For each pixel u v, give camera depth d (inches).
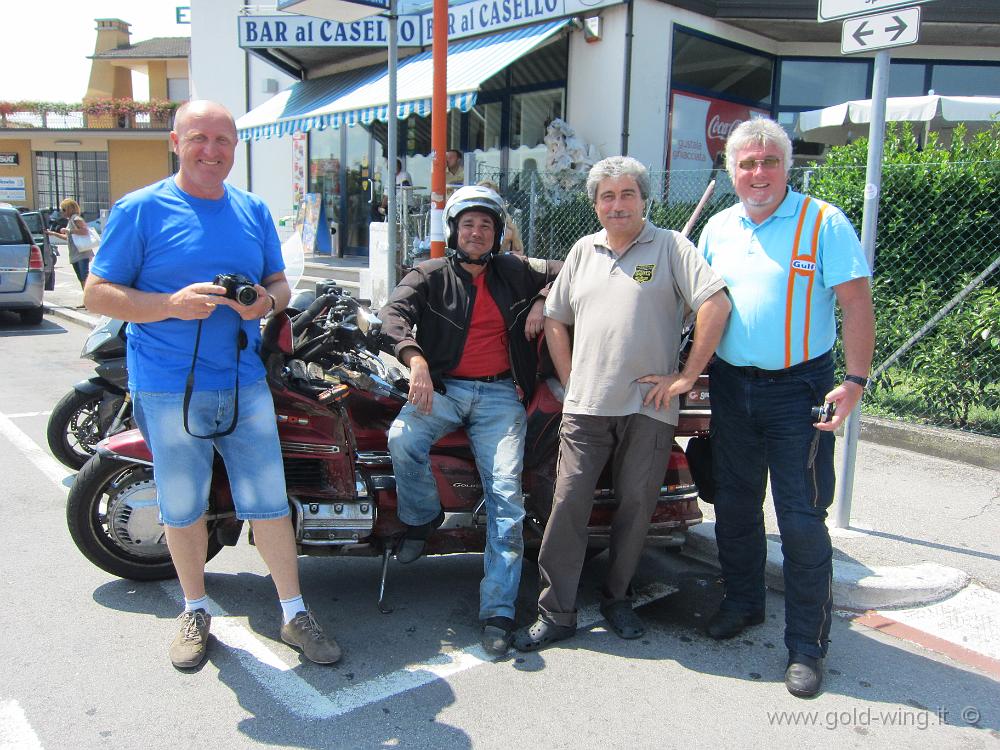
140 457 139.7
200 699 114.5
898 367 246.8
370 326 129.3
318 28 477.4
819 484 121.3
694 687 120.7
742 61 422.6
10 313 523.8
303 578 157.6
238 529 143.8
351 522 137.1
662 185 345.4
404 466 135.0
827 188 259.3
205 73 639.1
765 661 129.0
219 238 115.5
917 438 227.9
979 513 184.9
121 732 106.4
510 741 106.4
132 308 110.5
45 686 116.5
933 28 394.3
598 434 128.5
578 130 391.2
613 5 365.4
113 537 145.6
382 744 105.3
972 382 230.4
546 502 141.2
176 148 115.1
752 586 137.9
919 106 331.3
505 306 140.6
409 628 137.7
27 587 148.3
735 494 133.0
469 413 140.1
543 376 146.3
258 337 123.0
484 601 131.6
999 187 233.0
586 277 130.7
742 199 122.6
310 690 117.6
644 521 132.7
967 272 238.2
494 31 418.0
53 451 204.5
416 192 436.8
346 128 574.6
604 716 112.6
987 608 144.6
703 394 143.0
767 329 120.5
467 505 143.6
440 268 141.7
